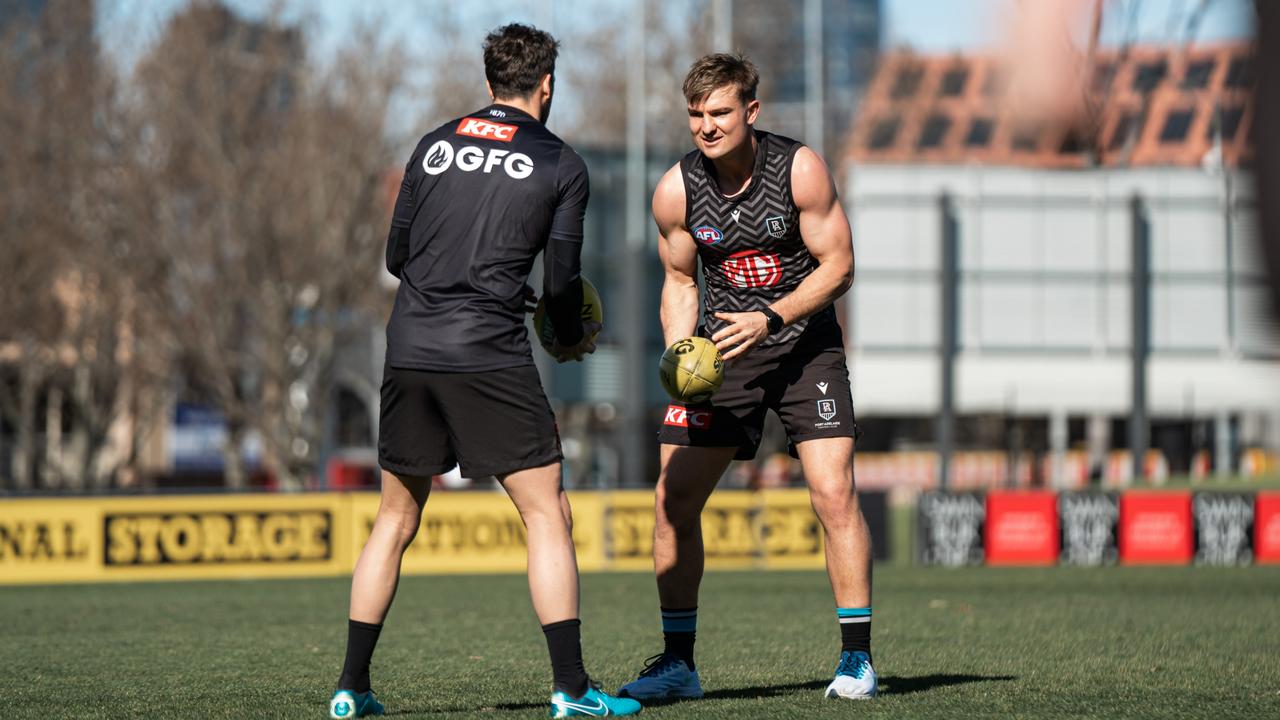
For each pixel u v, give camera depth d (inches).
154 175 4338.1
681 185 746.8
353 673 624.7
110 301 4520.2
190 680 869.8
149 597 1857.8
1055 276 4249.5
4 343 4714.6
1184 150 4003.4
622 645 1106.1
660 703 695.1
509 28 654.5
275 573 2417.6
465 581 2176.4
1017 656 999.0
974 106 4749.0
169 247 4392.2
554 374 4778.5
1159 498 2721.5
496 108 641.6
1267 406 4365.2
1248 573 2361.0
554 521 617.6
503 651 1059.9
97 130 4429.1
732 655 1016.2
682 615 746.2
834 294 724.7
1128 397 4266.7
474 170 616.1
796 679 846.5
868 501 2797.7
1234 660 965.2
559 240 614.5
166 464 6481.3
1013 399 4306.1
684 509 745.6
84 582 2321.6
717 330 770.8
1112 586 1998.0
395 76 4591.5
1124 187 4148.6
